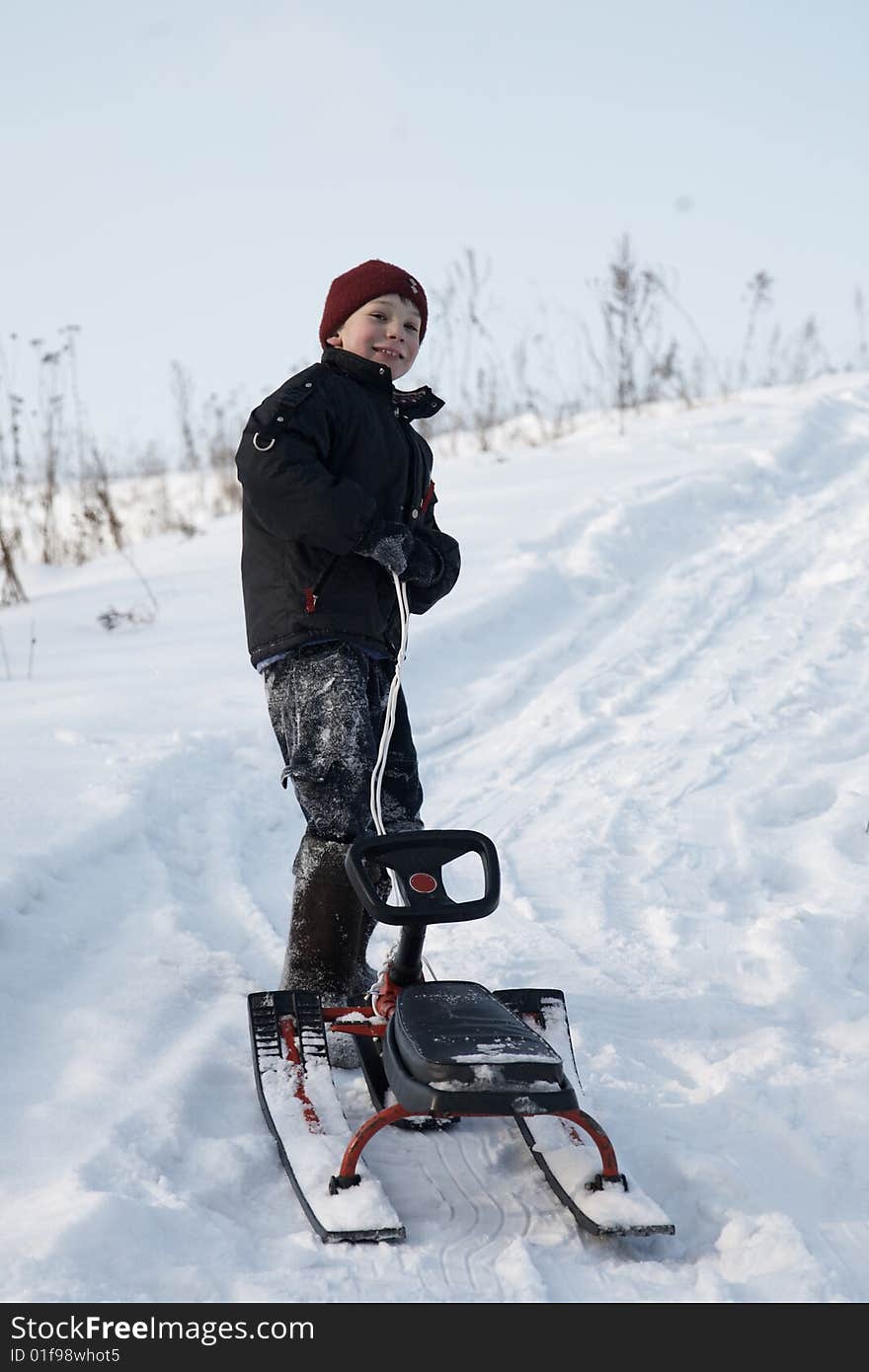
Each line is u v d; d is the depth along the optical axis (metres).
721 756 5.26
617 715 5.83
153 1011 3.13
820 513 8.76
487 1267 2.27
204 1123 2.72
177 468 13.84
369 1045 2.81
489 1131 2.76
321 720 2.92
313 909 2.95
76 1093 2.72
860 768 5.07
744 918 3.95
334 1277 2.22
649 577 7.78
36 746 4.93
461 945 3.75
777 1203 2.49
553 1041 2.86
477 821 4.79
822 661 6.25
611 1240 2.37
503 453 11.43
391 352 3.13
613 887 4.17
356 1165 2.42
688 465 9.75
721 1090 2.90
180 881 4.05
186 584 7.74
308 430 2.86
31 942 3.39
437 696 6.03
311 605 2.92
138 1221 2.27
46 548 9.30
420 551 3.04
